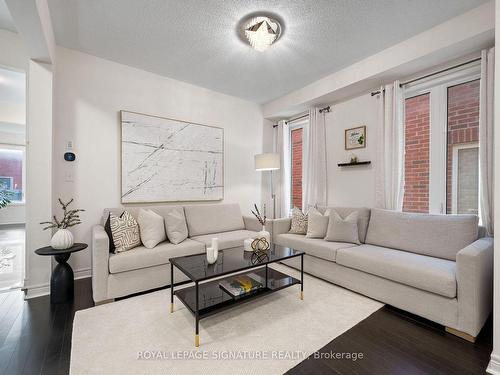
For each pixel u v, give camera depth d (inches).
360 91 132.0
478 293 66.6
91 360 59.4
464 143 101.1
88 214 115.5
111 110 121.4
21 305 87.0
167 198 137.0
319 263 110.9
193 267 77.4
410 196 117.1
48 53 90.0
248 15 88.1
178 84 142.1
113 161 122.1
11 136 265.4
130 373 55.5
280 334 70.7
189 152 145.4
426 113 111.9
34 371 56.2
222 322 76.6
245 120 173.2
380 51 110.8
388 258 86.8
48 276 97.1
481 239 83.6
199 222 134.3
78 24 93.4
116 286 89.7
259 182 180.9
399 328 74.0
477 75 97.2
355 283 96.2
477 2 81.1
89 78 115.4
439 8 84.0
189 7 84.1
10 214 264.5
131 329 72.5
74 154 111.7
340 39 102.0
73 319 77.9
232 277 95.0
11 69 101.4
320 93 139.0
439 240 91.9
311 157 154.9
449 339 68.5
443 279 70.8
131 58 118.4
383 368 57.7
